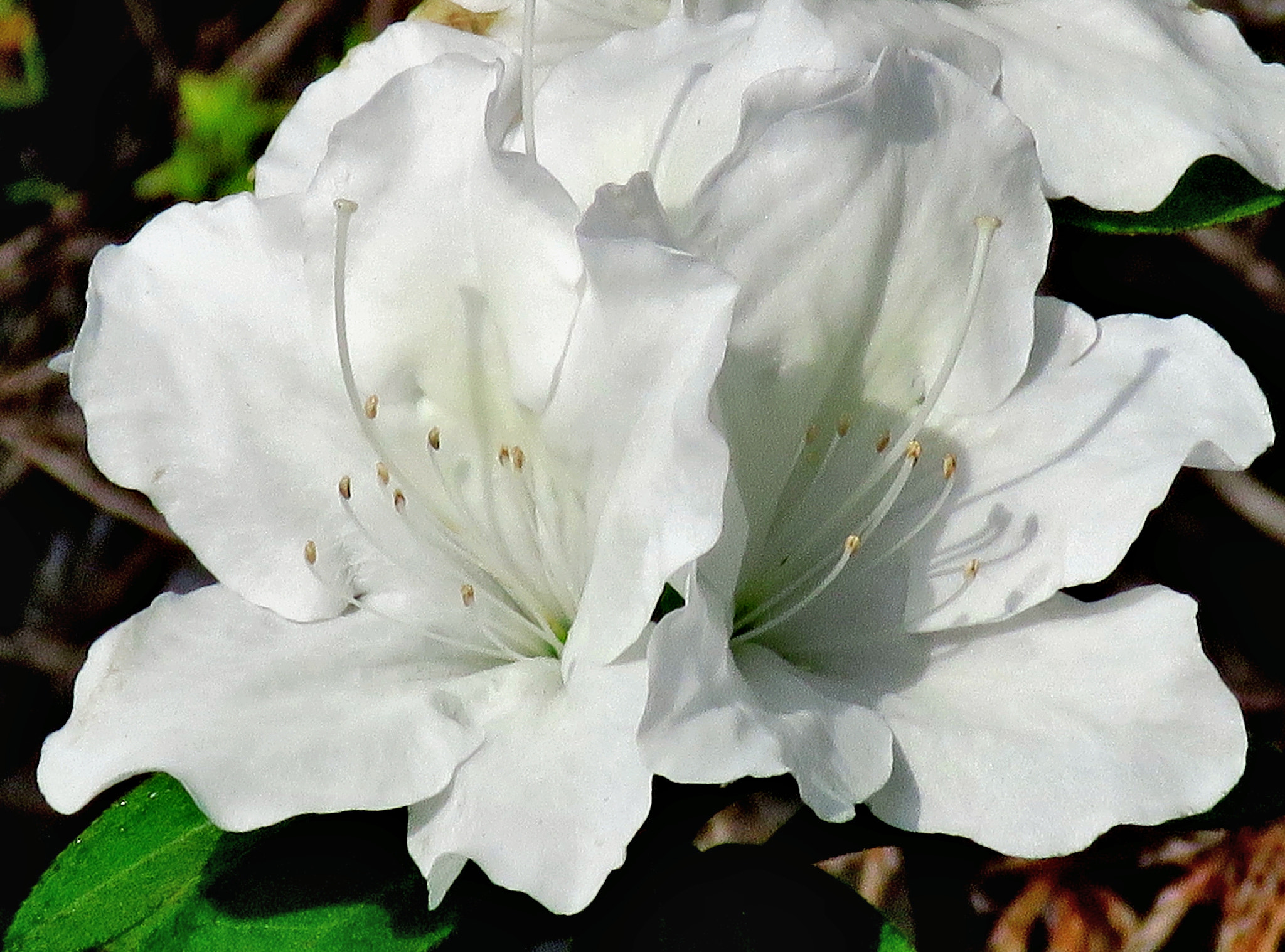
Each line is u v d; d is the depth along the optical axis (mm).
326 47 626
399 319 481
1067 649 479
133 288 484
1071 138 502
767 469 484
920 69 472
